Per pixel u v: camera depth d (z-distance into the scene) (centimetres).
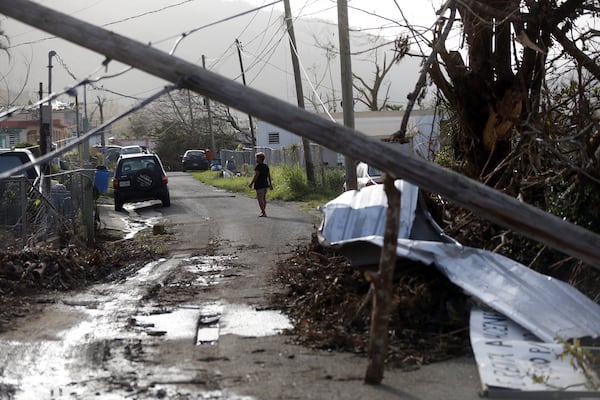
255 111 653
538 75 1167
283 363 700
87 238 1568
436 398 600
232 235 1734
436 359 714
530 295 787
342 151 649
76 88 653
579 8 1127
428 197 1131
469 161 1230
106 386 628
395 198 639
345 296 890
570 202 953
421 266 870
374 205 1074
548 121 1070
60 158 3008
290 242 1570
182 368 684
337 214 1098
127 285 1112
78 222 1573
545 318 750
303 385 632
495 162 1200
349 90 1772
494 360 662
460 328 788
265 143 5603
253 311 921
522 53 1203
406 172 650
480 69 1182
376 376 634
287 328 834
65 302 984
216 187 3884
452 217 1125
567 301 788
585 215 929
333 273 973
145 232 1894
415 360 706
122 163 2608
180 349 750
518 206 668
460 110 1212
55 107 5381
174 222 2127
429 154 1499
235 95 653
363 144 646
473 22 1124
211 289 1070
